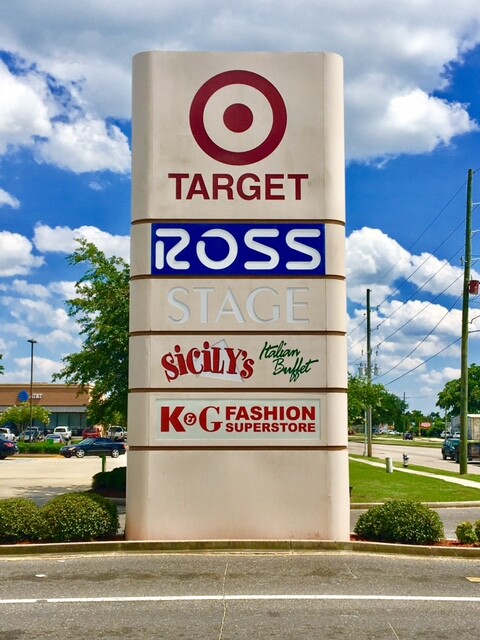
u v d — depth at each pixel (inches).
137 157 574.9
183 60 580.1
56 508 534.6
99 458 2022.6
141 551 522.6
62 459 1977.1
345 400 564.1
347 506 552.1
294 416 553.3
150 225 567.5
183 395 553.6
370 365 2089.1
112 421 1016.9
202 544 525.7
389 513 542.3
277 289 564.4
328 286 565.3
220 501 544.1
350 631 338.6
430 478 1198.9
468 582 436.8
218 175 572.1
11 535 524.1
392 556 513.0
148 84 577.3
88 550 519.5
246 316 561.0
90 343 974.4
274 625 347.3
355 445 3257.9
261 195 571.2
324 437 551.8
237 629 340.8
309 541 529.3
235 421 551.8
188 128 575.5
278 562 488.4
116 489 954.1
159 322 559.5
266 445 549.6
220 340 559.2
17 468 1546.5
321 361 559.2
